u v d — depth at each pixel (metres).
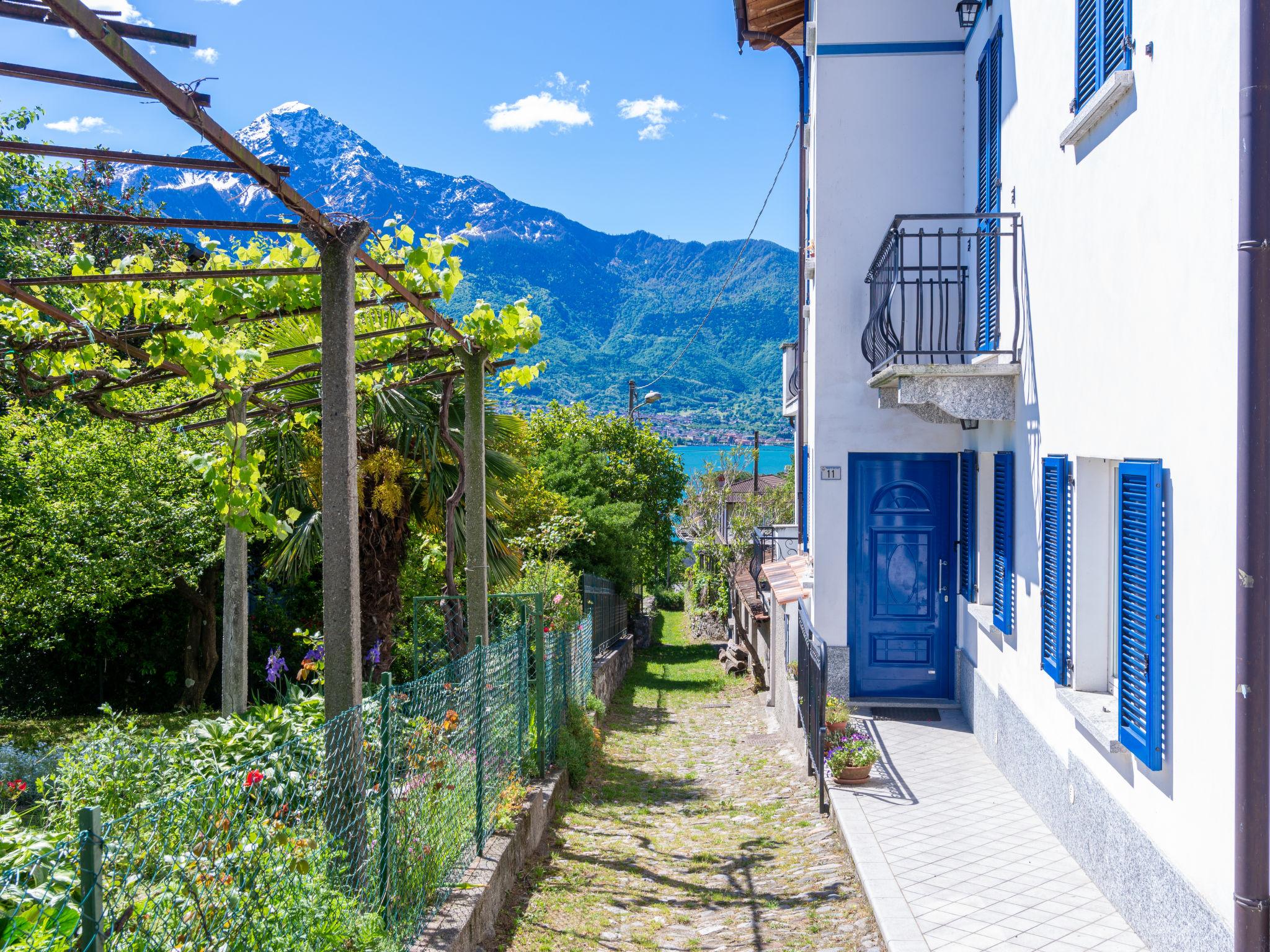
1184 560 4.40
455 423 9.95
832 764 8.43
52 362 6.37
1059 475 6.54
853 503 11.38
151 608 17.70
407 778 5.02
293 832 3.89
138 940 2.84
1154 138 4.86
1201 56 4.27
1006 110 8.52
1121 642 5.10
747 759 12.10
